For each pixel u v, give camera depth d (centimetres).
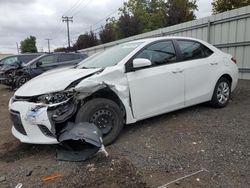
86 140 362
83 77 419
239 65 1035
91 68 472
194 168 338
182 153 383
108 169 345
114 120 424
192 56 545
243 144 402
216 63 580
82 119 396
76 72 451
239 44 1020
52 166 366
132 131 480
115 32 4406
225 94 609
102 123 414
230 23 1052
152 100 473
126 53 474
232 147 394
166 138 441
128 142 432
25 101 400
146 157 375
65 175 339
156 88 475
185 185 301
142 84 457
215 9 2698
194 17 2995
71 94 391
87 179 325
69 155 387
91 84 390
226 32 1073
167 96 494
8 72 1372
